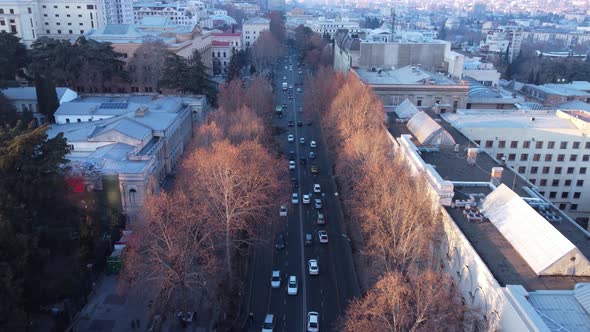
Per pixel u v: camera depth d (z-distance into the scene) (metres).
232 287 77.00
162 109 137.62
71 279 70.12
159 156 117.88
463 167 85.88
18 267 60.53
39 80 133.38
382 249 67.00
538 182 110.00
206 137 110.62
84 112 132.50
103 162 96.25
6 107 126.00
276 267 85.62
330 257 88.81
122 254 79.12
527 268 55.16
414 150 89.75
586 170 108.69
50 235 71.69
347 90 132.38
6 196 64.88
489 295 52.66
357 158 98.06
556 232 55.25
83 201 86.31
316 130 168.75
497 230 63.75
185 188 92.38
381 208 72.56
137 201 93.50
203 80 166.62
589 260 54.44
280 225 99.81
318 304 75.75
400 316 49.09
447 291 56.81
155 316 70.81
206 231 76.38
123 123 114.50
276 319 72.19
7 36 158.00
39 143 75.75
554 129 106.06
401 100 151.00
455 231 63.97
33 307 69.81
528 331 44.09
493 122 110.44
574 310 47.22
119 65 176.25
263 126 129.75
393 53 182.12
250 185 87.50
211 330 69.50
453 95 150.88
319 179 124.19
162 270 67.88
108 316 71.75
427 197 72.44
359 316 57.41
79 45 166.25
